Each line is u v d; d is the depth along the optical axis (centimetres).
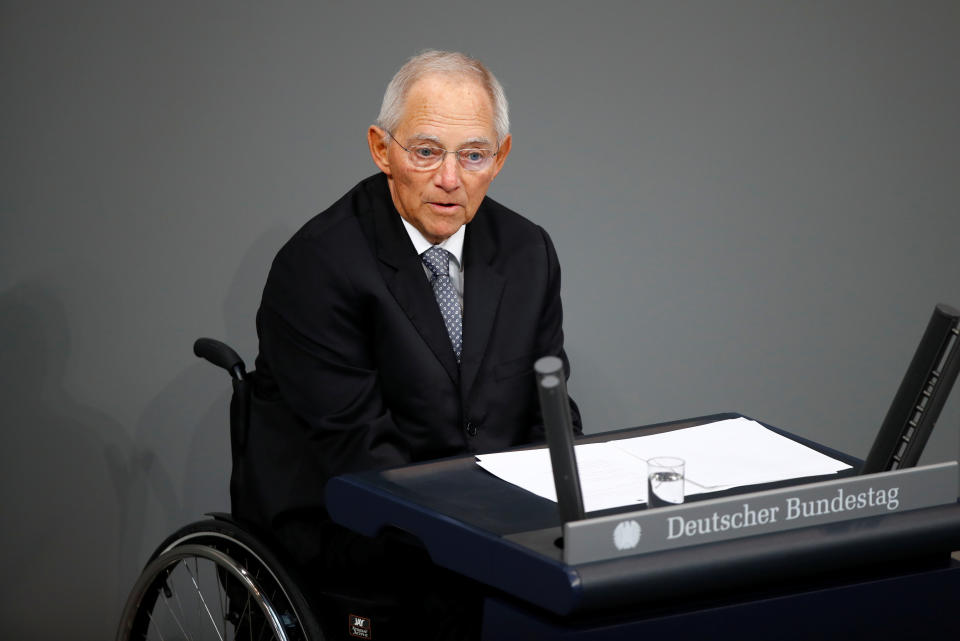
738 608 450
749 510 450
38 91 862
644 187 920
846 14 927
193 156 877
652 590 427
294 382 672
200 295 893
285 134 880
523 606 450
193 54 865
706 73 915
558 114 902
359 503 523
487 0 884
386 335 672
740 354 954
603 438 594
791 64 925
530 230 728
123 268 886
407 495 509
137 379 902
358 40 876
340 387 663
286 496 680
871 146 946
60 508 921
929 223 965
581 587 413
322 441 662
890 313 971
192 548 685
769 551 447
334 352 667
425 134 633
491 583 452
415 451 679
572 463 432
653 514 432
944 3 941
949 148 959
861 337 970
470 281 690
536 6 889
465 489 518
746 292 946
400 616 639
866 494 472
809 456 558
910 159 954
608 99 906
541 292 711
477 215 716
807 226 946
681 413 954
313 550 667
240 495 705
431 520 482
